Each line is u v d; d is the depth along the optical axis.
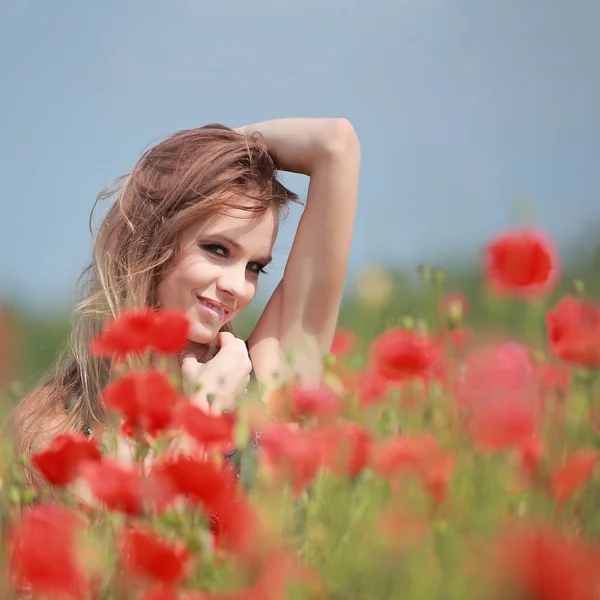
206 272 4.79
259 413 3.70
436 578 2.46
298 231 5.42
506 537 2.14
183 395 4.44
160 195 4.86
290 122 5.48
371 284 5.48
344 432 3.11
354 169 5.36
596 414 3.29
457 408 3.33
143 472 2.79
